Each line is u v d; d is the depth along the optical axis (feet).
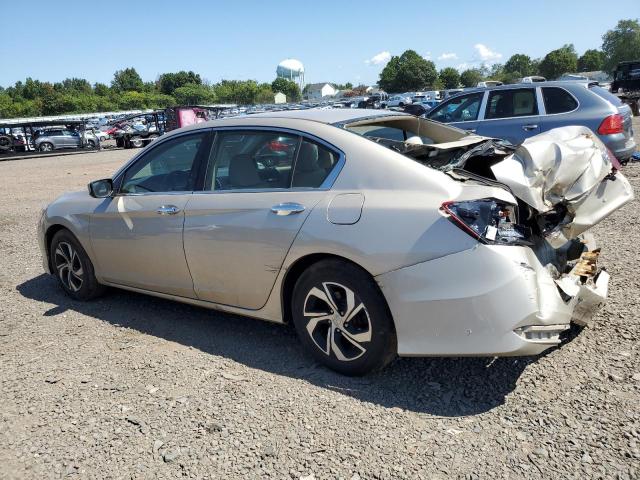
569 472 7.90
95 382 11.25
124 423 9.74
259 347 12.52
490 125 29.30
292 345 12.53
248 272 11.62
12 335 13.97
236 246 11.63
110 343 13.16
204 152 12.88
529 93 28.58
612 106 26.99
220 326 13.85
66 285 16.38
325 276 10.53
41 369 11.98
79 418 9.98
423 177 9.83
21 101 323.16
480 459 8.30
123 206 13.97
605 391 9.75
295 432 9.20
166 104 354.74
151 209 13.24
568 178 10.26
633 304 13.07
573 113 27.32
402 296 9.55
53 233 16.57
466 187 9.63
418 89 360.48
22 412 10.29
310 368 11.35
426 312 9.41
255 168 11.91
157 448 8.98
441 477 7.97
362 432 9.11
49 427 9.76
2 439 9.50
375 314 10.03
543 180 9.95
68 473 8.53
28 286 18.11
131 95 353.10
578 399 9.59
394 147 10.95
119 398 10.59
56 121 102.22
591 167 10.71
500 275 8.95
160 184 13.61
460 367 11.04
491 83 95.25
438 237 9.27
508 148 12.49
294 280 11.53
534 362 10.95
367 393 10.27
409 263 9.45
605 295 11.21
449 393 10.13
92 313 15.23
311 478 8.10
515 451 8.42
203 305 13.03
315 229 10.43
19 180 54.70
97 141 107.86
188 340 13.11
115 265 14.69
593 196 10.96
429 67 359.66
